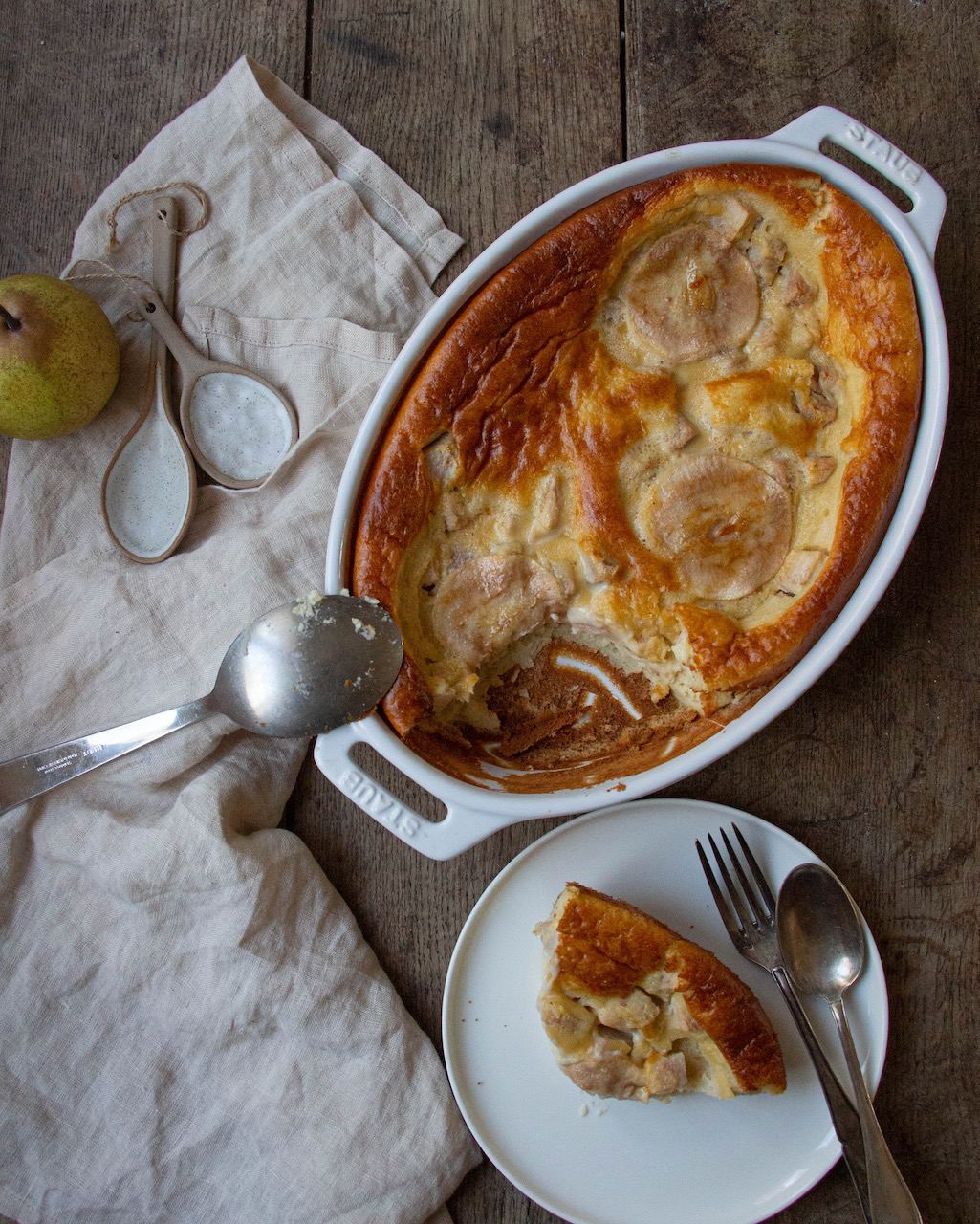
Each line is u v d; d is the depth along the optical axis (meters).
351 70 0.70
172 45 0.70
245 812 0.68
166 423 0.69
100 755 0.65
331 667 0.62
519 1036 0.66
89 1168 0.66
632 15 0.69
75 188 0.70
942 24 0.68
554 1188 0.65
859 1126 0.63
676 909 0.67
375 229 0.69
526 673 0.69
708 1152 0.65
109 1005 0.67
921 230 0.63
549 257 0.63
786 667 0.64
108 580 0.68
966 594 0.68
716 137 0.69
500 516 0.64
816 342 0.65
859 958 0.65
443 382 0.63
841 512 0.63
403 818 0.62
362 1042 0.67
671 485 0.64
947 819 0.68
